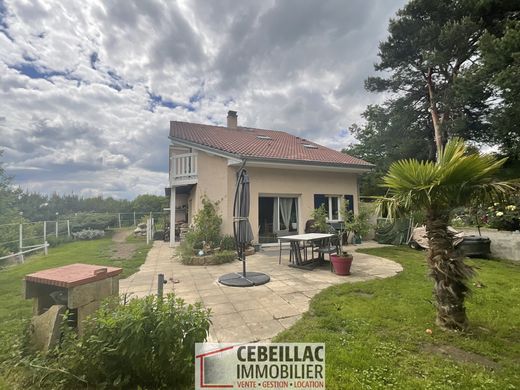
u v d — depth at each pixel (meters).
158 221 21.11
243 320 3.78
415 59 16.34
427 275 3.75
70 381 2.30
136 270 7.12
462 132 14.77
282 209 11.09
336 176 12.09
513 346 3.00
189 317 2.43
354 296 4.73
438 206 3.47
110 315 2.40
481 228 9.41
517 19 12.12
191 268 7.34
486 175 3.21
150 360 2.29
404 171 3.46
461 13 13.76
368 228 7.64
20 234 9.64
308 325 3.54
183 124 14.98
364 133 24.22
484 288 5.11
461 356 2.83
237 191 6.34
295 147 13.54
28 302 4.57
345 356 2.74
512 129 11.70
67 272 3.12
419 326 3.47
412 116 18.06
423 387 2.28
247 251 9.10
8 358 2.59
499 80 9.71
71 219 18.86
